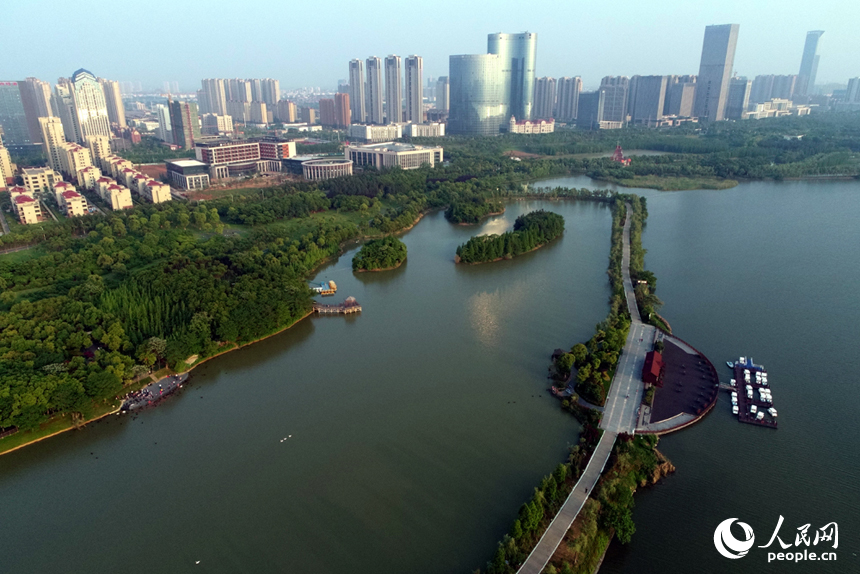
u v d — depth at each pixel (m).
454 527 169.50
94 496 185.12
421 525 170.50
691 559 158.88
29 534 170.50
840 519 171.50
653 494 181.88
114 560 160.62
